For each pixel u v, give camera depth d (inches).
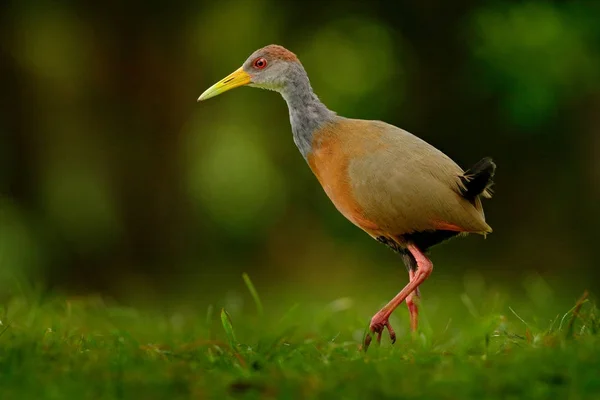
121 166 733.9
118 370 225.6
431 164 293.3
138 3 725.9
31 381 216.8
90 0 721.6
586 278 648.4
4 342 261.9
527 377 211.0
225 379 220.7
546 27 656.4
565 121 698.2
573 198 709.9
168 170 740.0
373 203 295.3
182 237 745.6
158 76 733.3
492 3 682.2
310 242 784.3
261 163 812.0
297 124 325.1
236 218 802.8
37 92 732.0
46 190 730.8
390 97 765.3
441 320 438.3
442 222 289.6
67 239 730.2
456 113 738.8
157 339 321.7
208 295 630.5
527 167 729.0
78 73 733.9
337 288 669.9
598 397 199.6
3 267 701.9
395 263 738.8
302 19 765.3
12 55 721.6
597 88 664.4
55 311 358.3
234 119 803.4
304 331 367.9
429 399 201.2
